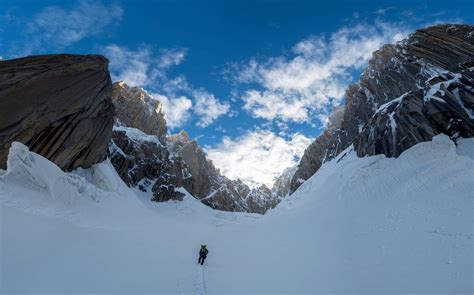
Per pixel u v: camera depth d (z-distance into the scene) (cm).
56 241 1931
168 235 3806
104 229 2877
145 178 9788
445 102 4172
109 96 5109
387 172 4128
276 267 2294
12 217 2017
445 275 1535
